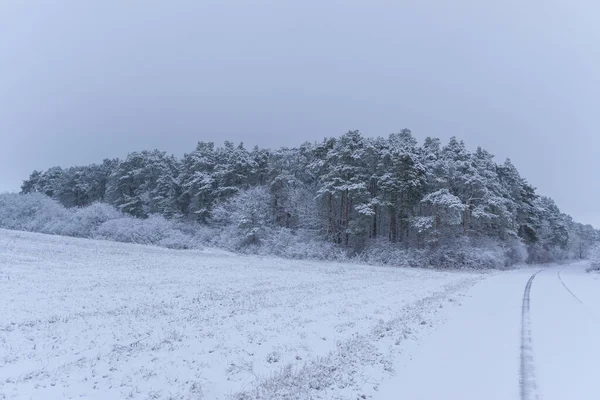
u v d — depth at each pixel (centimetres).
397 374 700
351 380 670
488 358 797
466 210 4681
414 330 1031
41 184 10381
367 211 4350
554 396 606
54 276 1827
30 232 5831
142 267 2475
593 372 719
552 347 890
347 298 1574
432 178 4650
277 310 1273
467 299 1648
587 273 4262
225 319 1122
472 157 5162
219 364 754
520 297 1758
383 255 4369
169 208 6662
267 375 701
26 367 707
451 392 620
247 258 4047
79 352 800
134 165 7769
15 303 1212
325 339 944
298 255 4497
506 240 5331
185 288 1703
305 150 6134
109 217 6166
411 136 5559
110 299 1370
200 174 6312
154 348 836
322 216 5056
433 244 4600
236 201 5509
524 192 6431
